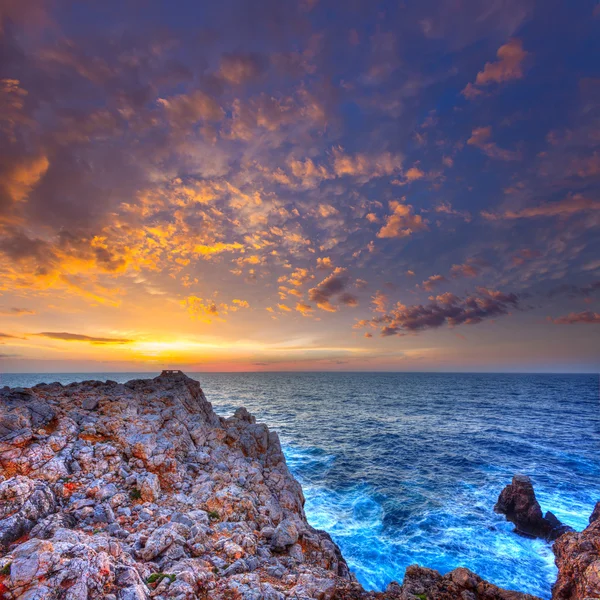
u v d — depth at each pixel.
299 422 70.94
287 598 8.50
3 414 14.13
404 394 140.00
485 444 53.31
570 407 97.50
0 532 8.82
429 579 10.80
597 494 33.91
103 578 7.09
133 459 15.32
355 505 31.70
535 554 24.56
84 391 21.33
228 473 17.42
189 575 8.37
